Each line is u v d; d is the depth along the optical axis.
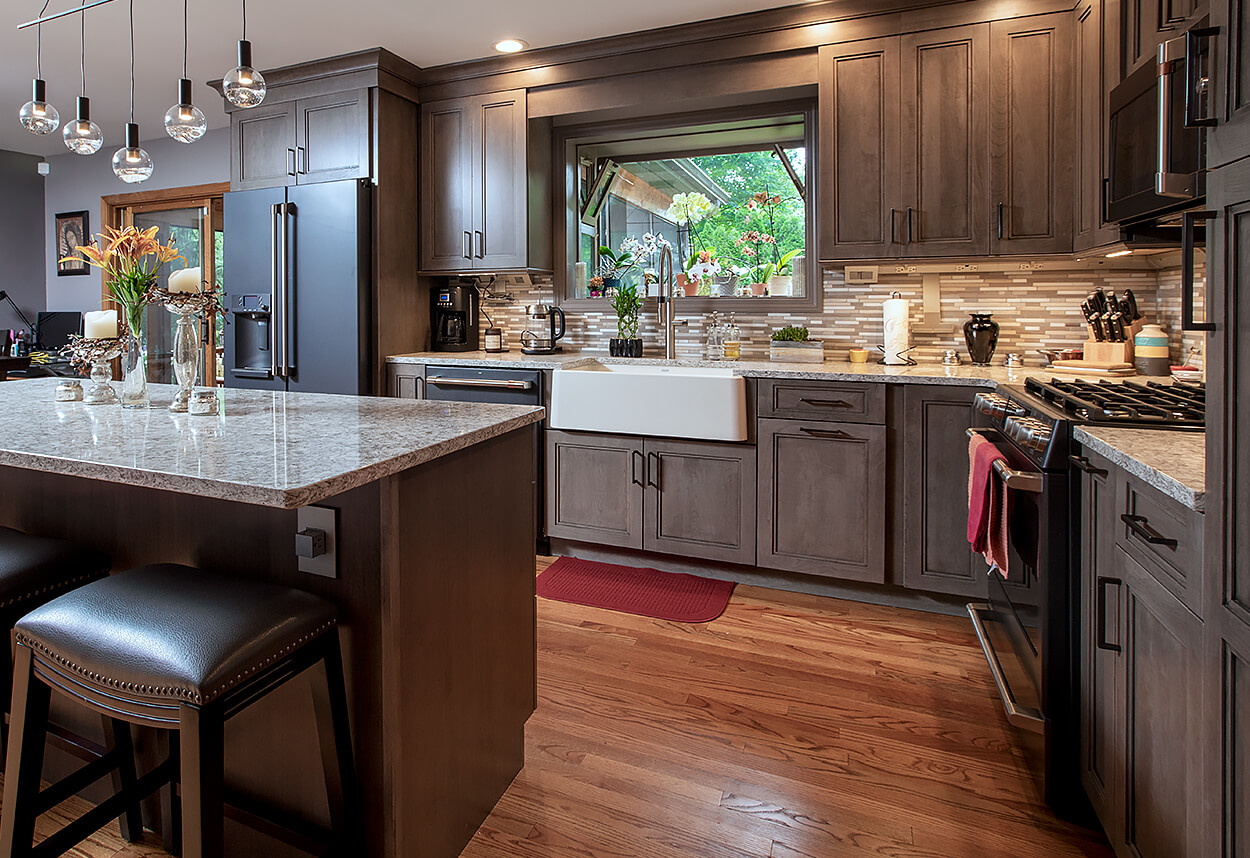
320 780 1.29
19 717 1.12
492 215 3.57
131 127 2.02
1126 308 2.61
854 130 2.88
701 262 3.66
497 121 3.53
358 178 3.50
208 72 3.72
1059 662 1.53
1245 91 0.84
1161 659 1.11
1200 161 1.52
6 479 1.61
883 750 1.78
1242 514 0.85
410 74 3.58
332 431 1.43
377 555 1.21
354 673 1.25
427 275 3.82
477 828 1.50
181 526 1.42
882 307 3.24
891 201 2.84
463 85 3.59
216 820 1.00
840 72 2.89
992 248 2.72
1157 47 1.86
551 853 1.43
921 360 3.18
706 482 2.91
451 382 3.35
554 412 3.11
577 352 3.75
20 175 5.45
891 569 2.66
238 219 3.65
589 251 3.94
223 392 2.20
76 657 1.04
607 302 3.73
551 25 3.11
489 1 2.89
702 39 3.09
